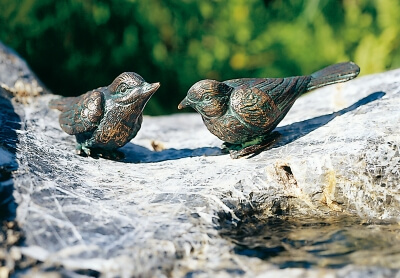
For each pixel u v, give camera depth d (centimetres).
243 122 545
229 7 959
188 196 495
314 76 578
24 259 397
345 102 638
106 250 409
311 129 586
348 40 958
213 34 966
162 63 945
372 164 509
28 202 457
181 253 423
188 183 520
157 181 529
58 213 449
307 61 958
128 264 399
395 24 927
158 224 448
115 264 398
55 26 888
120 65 933
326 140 548
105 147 579
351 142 527
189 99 554
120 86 546
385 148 510
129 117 554
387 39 930
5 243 407
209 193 499
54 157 557
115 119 551
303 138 569
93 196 488
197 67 965
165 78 962
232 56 976
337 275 390
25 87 728
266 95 544
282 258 421
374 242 448
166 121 767
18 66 758
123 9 911
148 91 538
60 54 912
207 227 455
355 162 510
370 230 475
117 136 562
